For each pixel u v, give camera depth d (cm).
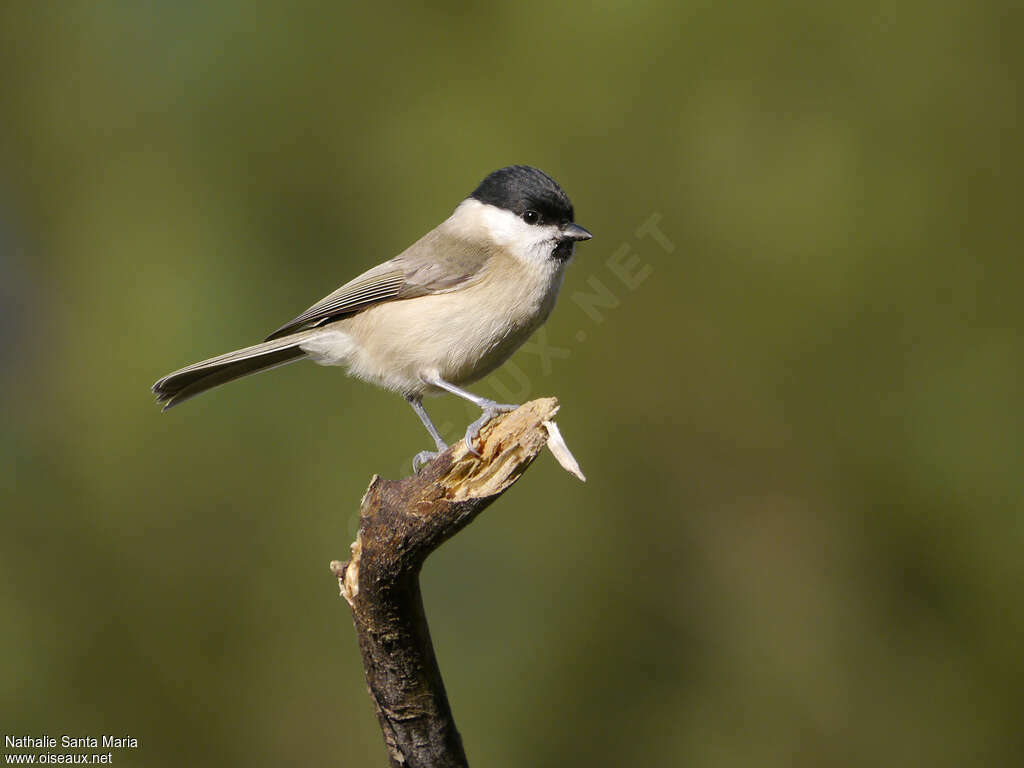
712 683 1078
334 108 1160
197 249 1103
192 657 1057
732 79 1120
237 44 1152
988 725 1026
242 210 1133
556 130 1128
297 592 1059
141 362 1062
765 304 1095
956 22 1098
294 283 1127
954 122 1093
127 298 1088
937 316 1077
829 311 1081
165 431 1066
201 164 1145
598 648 1075
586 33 1126
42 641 1041
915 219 1072
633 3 1113
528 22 1148
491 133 1126
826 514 1105
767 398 1106
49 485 1074
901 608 1085
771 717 1062
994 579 1041
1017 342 1059
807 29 1113
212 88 1149
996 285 1069
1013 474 1036
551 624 1073
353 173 1155
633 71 1123
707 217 1108
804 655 1078
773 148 1109
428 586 1082
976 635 1049
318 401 1095
